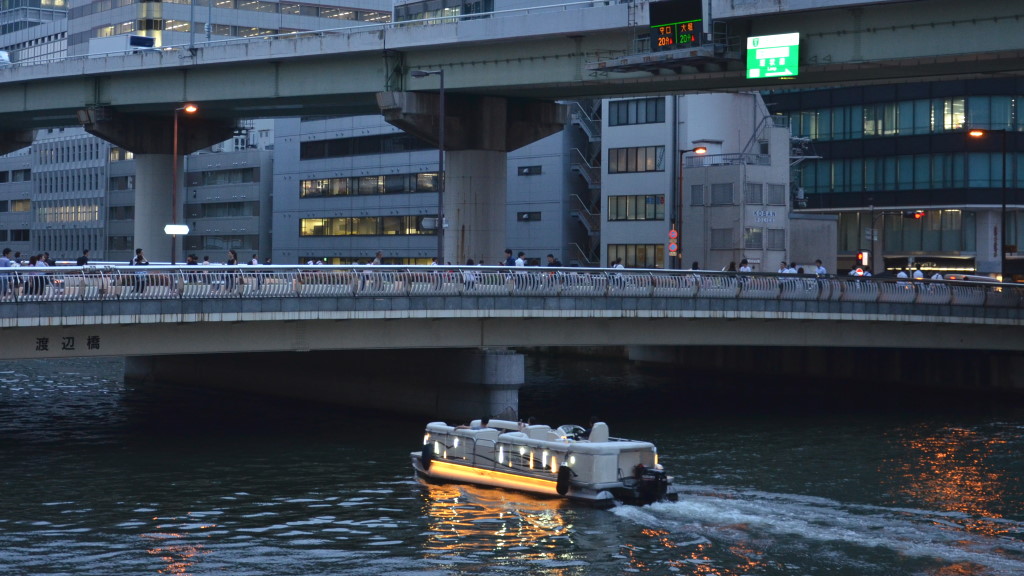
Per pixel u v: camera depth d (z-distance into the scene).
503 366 50.91
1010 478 40.44
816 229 97.50
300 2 165.00
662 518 33.62
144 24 157.75
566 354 89.25
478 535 31.83
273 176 138.75
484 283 49.88
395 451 45.12
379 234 122.12
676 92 72.44
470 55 73.19
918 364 68.00
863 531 32.38
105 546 30.91
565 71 69.56
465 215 78.75
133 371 70.69
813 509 35.03
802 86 67.75
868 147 106.62
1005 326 62.03
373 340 49.12
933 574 28.20
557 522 33.12
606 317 52.31
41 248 175.50
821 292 56.44
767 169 91.31
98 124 90.38
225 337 46.50
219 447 45.94
